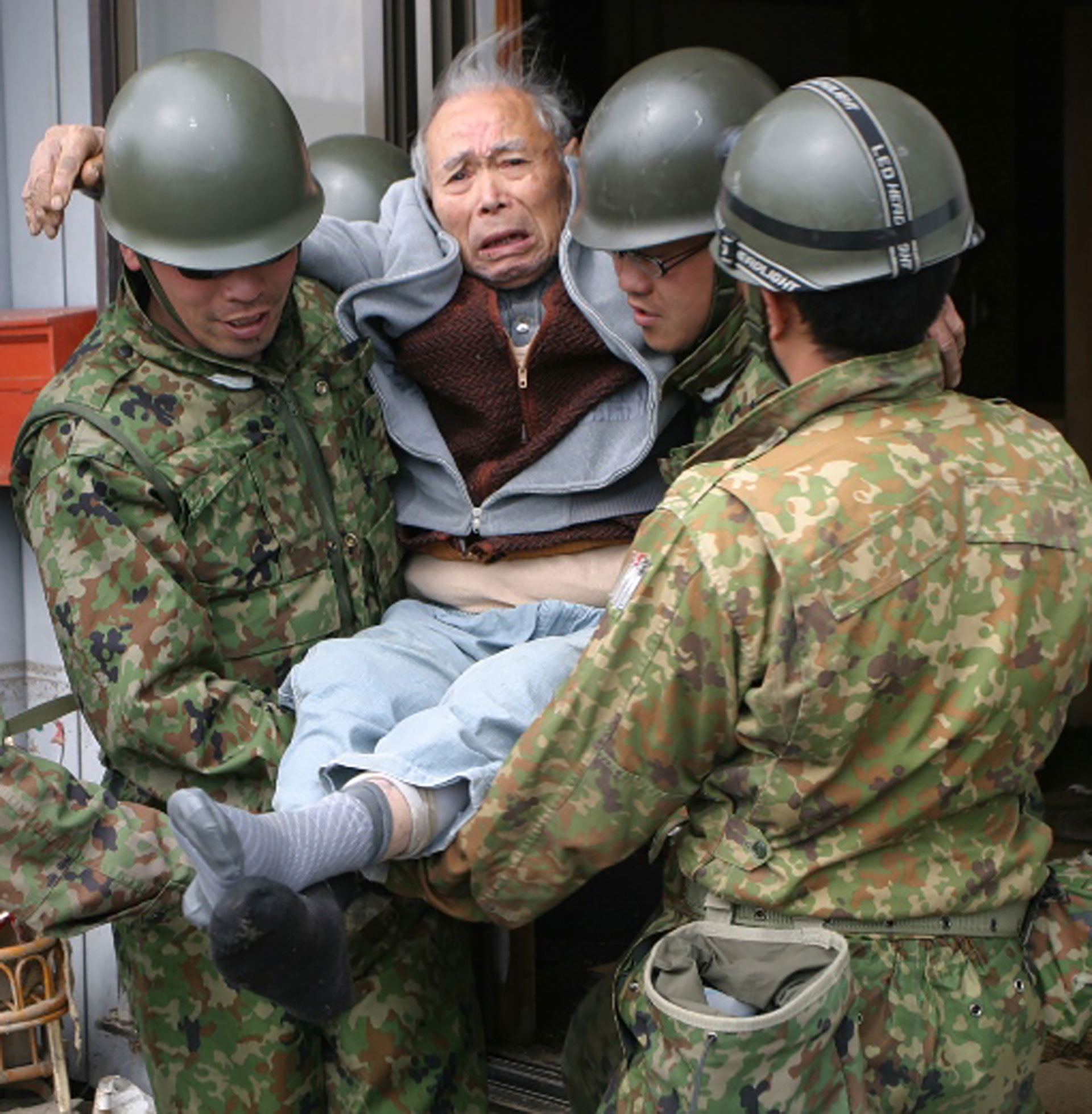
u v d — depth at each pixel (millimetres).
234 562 2227
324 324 2375
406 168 2828
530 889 1813
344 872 1827
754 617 1635
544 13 6652
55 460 2156
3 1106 3318
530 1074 3055
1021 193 6602
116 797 2258
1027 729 1712
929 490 1658
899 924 1721
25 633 3535
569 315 2301
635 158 2125
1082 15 5551
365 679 2092
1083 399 5777
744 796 1737
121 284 2246
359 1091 2279
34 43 3402
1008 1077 1758
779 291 1689
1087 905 1872
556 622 2303
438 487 2408
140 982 2299
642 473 2379
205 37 3270
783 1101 1628
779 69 7285
